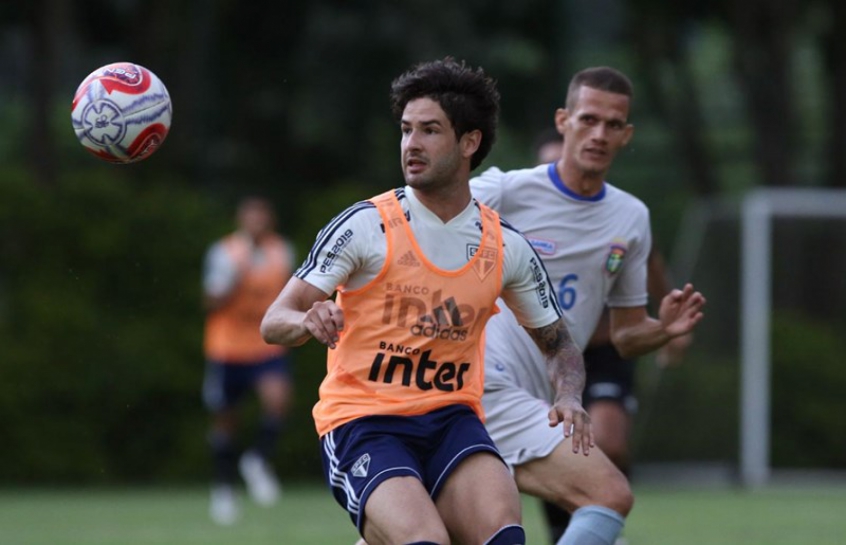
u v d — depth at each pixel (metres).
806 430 61.00
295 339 17.09
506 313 22.28
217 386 46.34
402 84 18.02
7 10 71.12
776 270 61.59
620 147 22.08
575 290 22.31
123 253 57.84
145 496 51.88
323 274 17.70
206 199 60.84
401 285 17.84
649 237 22.64
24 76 100.62
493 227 18.44
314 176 86.12
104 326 57.38
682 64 79.06
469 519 17.81
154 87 19.05
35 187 57.72
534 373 22.20
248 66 83.31
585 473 20.52
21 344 56.59
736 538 36.47
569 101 22.25
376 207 17.98
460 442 18.16
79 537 36.47
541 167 22.52
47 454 56.50
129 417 57.47
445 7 83.25
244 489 56.78
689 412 60.59
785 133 73.19
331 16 82.88
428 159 17.73
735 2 72.81
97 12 79.00
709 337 60.44
